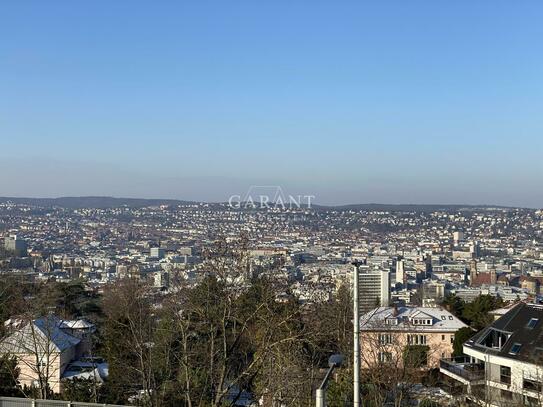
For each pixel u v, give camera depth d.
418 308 58.06
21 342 36.09
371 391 31.11
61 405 22.38
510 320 37.94
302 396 26.92
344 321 34.50
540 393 29.86
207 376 28.02
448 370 40.47
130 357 36.19
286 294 27.89
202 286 26.28
